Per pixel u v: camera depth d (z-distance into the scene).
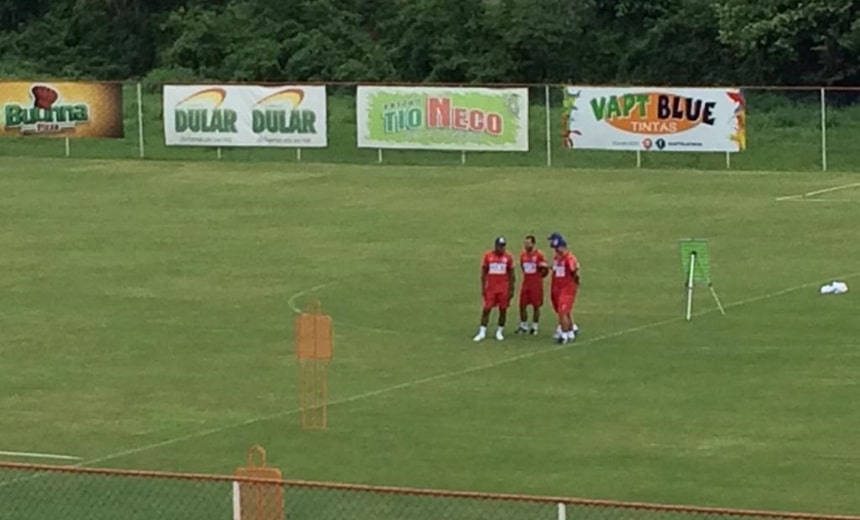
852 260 44.94
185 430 29.44
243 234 51.59
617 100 67.12
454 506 23.64
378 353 35.09
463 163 68.75
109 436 29.19
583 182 62.62
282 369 33.94
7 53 103.44
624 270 44.09
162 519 23.20
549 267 37.22
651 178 63.66
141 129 72.62
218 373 33.72
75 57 102.75
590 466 26.59
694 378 32.31
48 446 28.58
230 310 40.06
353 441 28.41
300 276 44.34
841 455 26.94
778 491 25.05
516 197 58.81
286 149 71.69
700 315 38.16
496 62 91.19
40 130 73.25
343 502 23.95
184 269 45.72
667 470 26.27
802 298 39.81
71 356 35.53
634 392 31.36
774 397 30.75
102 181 64.56
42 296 42.19
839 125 73.44
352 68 91.62
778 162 68.25
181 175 66.19
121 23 103.44
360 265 45.88
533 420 29.52
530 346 35.47
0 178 65.62
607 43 92.56
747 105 78.75
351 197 59.50
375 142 70.00
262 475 21.12
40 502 24.11
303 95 70.38
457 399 31.14
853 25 81.81
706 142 66.62
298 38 94.38
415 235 50.81
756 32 83.75
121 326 38.50
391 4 99.44
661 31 90.31
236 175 66.06
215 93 71.50
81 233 52.22
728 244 47.94
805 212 54.12
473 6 93.31
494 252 36.06
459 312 39.25
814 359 33.62
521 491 25.28
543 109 76.25
